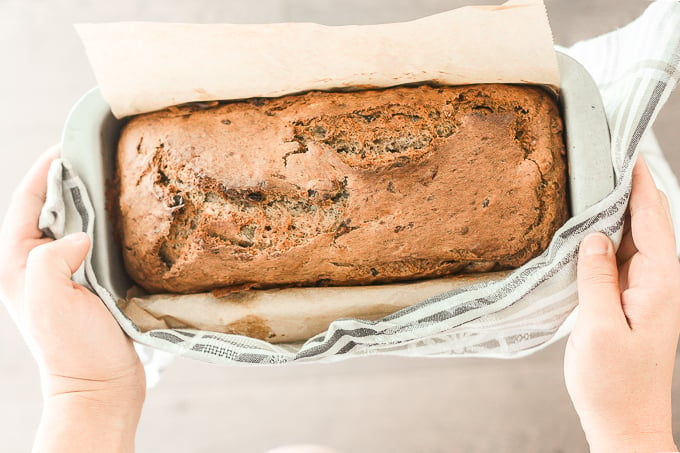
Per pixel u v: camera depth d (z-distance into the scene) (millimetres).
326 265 403
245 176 395
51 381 387
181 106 409
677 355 570
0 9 600
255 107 406
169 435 594
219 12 596
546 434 589
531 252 403
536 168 396
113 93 397
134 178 404
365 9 591
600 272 377
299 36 375
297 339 409
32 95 602
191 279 407
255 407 596
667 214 400
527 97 402
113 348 387
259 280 407
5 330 592
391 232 397
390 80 402
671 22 375
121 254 418
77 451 382
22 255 397
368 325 383
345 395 596
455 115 399
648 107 379
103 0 600
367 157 394
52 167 389
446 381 594
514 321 394
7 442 591
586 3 580
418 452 595
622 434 376
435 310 386
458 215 396
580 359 377
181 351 390
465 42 379
